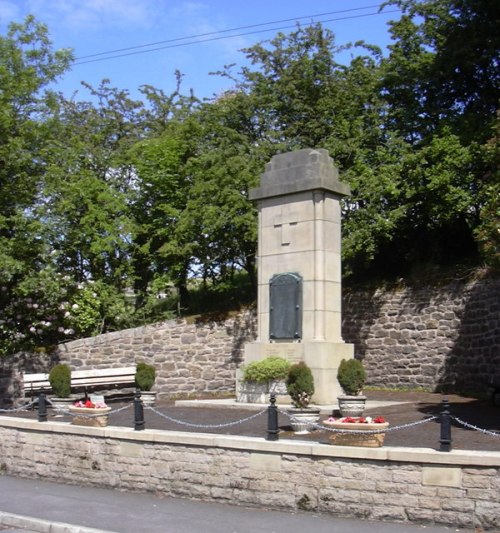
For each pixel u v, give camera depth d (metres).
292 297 16.47
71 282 23.89
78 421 13.10
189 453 11.31
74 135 28.52
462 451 9.25
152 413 15.95
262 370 15.99
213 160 23.42
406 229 23.59
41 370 21.47
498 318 18.84
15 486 12.71
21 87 21.06
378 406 16.19
